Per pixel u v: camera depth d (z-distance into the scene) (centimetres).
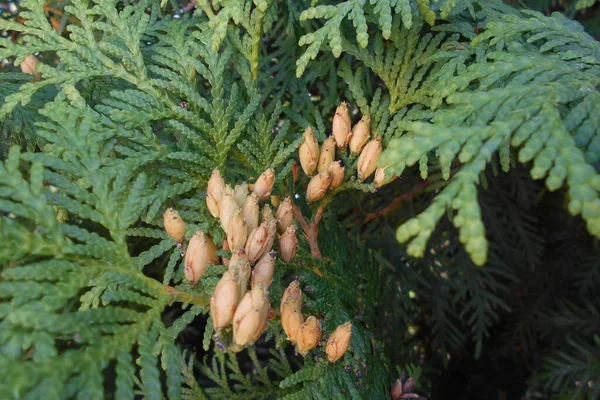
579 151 14
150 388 14
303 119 21
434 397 28
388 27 17
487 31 18
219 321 14
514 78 16
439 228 26
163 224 18
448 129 15
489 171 27
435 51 19
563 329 27
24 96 17
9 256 14
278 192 19
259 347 25
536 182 29
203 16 22
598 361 24
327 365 17
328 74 23
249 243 16
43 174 15
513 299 30
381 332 20
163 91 19
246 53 19
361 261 21
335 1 22
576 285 29
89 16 18
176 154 18
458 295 27
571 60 18
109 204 16
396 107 20
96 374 13
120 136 17
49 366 13
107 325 14
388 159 15
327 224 21
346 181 19
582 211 13
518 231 28
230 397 20
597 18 26
